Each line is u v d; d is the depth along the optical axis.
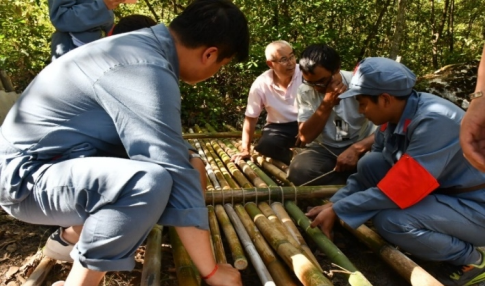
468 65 6.11
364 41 8.16
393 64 2.25
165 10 7.61
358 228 2.49
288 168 3.73
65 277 2.18
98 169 1.67
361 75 2.26
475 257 2.16
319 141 3.45
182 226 1.72
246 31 1.90
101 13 3.23
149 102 1.66
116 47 1.77
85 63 1.77
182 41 1.84
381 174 2.58
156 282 1.88
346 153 3.14
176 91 1.74
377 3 8.27
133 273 2.24
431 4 9.45
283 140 4.05
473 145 1.83
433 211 2.12
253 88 4.05
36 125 1.81
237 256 2.12
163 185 1.65
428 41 9.58
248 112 4.09
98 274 1.72
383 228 2.22
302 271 1.89
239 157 4.10
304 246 2.37
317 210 2.52
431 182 2.08
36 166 1.81
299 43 6.14
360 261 2.46
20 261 2.38
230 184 3.39
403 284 2.24
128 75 1.70
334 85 3.10
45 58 5.79
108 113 1.72
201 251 1.77
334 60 3.06
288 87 3.95
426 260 2.28
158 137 1.67
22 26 5.77
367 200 2.21
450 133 2.09
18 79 5.71
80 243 1.68
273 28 6.26
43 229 2.71
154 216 1.66
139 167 1.64
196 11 1.84
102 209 1.67
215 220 2.68
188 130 5.69
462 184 2.18
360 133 3.42
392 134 2.41
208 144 4.89
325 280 1.79
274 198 2.99
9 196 1.83
